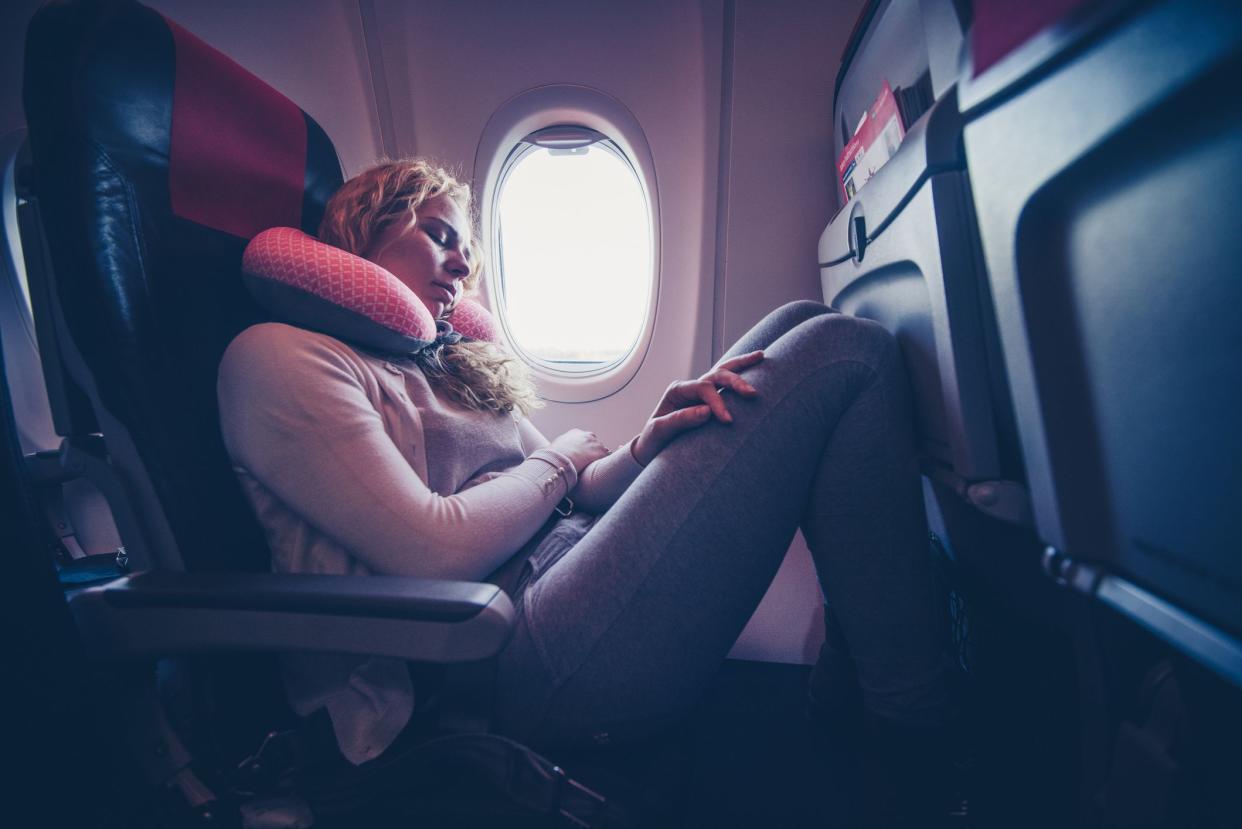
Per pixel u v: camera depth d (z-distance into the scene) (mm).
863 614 724
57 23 685
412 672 688
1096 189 415
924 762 709
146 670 637
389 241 970
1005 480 625
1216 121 313
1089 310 443
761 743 1276
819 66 1441
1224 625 347
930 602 730
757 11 1431
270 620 568
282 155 943
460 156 1597
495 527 732
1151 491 406
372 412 747
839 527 726
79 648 596
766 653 1615
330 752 654
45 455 1091
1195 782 414
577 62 1519
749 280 1521
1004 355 541
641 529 679
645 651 658
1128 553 439
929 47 652
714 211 1516
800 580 1589
